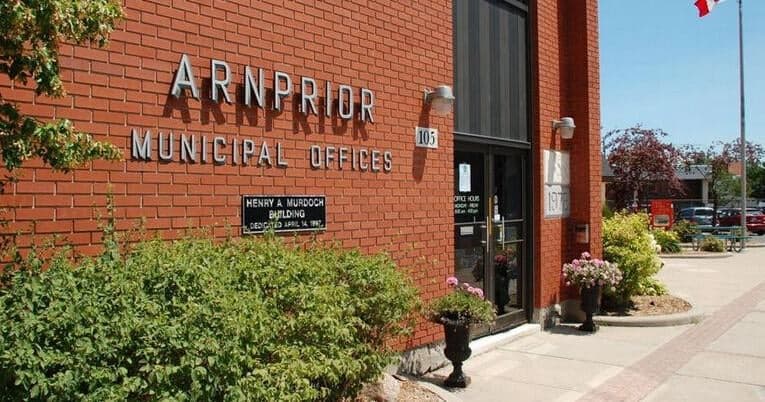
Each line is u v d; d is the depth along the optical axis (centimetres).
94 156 309
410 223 707
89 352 295
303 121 585
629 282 1064
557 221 1010
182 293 347
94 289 324
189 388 322
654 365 775
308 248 558
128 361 311
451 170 772
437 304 680
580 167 1045
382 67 676
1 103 336
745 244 2725
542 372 741
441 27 763
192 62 495
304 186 584
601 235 1072
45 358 285
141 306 324
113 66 446
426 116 735
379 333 520
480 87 862
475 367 760
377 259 536
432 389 630
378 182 666
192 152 492
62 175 419
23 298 303
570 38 1049
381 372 507
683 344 880
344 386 484
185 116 489
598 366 768
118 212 447
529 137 966
